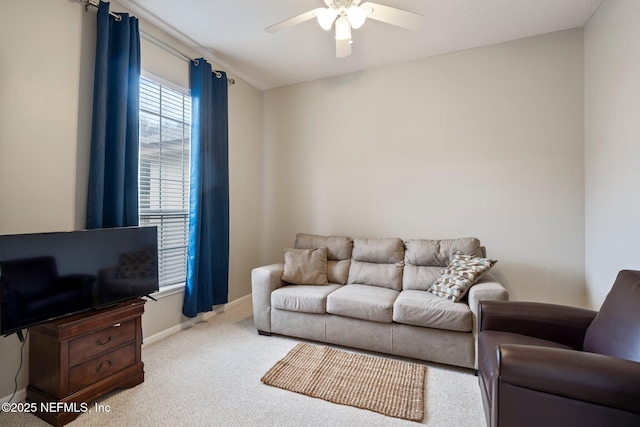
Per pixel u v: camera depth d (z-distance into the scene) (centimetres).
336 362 236
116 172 227
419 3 239
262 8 248
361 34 285
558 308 177
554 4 243
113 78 230
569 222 281
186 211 313
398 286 292
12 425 166
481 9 248
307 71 363
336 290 278
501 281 302
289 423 169
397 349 239
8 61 180
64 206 209
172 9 249
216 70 343
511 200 299
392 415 175
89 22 222
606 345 141
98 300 194
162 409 180
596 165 252
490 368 144
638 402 99
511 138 299
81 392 175
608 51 231
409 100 338
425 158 332
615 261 223
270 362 236
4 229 180
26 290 162
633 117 199
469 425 168
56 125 204
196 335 287
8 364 184
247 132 394
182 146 308
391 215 347
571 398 107
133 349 205
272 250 411
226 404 185
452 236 321
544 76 288
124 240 212
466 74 315
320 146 384
